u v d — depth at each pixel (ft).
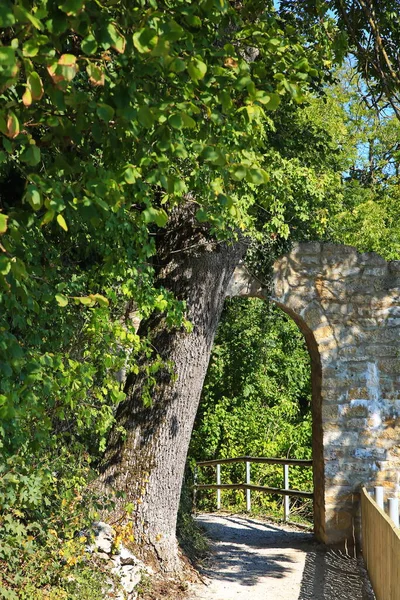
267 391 52.90
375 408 31.30
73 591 17.03
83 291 18.53
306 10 24.34
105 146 11.89
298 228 37.88
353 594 23.61
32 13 8.65
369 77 25.82
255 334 52.01
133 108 9.78
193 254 24.39
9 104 9.24
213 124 12.06
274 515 41.16
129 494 23.59
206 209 14.46
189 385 24.53
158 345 24.50
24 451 16.11
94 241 17.52
